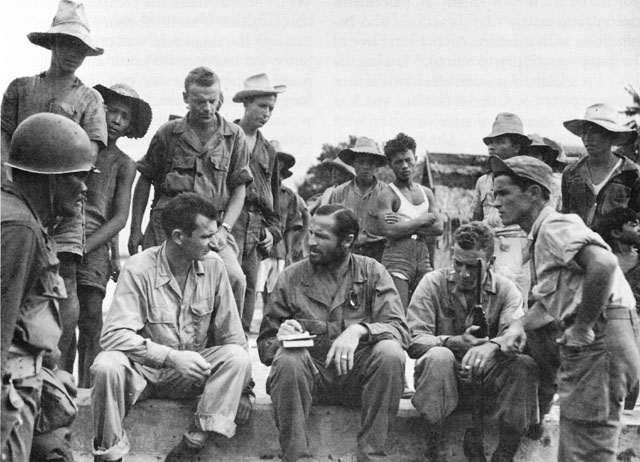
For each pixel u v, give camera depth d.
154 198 6.27
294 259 9.39
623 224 5.61
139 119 6.21
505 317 5.24
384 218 7.27
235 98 7.04
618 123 6.38
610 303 4.45
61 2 5.66
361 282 5.29
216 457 5.12
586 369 4.45
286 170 9.22
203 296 5.13
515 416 4.89
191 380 4.96
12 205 3.78
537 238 4.59
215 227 5.05
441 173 13.20
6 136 5.61
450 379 4.98
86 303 5.88
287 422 4.95
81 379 5.94
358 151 7.74
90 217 5.83
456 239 5.29
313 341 5.21
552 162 7.78
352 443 5.18
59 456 4.21
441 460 5.19
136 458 5.05
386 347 4.95
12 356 3.83
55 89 5.62
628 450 5.20
